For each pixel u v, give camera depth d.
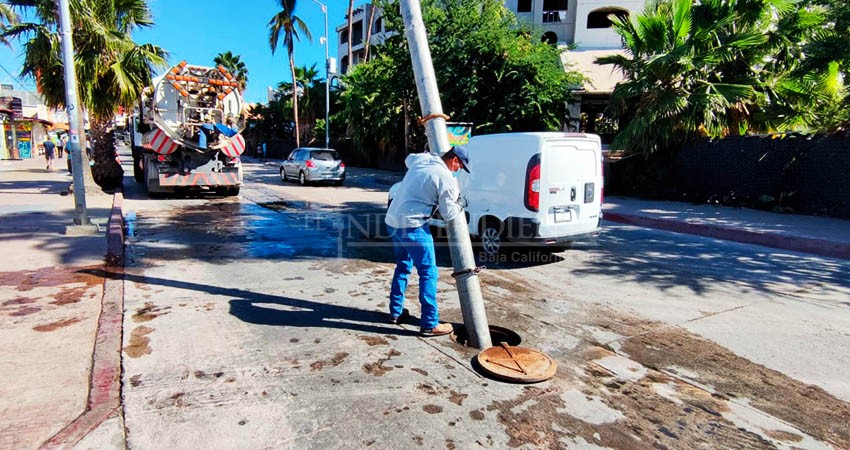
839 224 9.88
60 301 4.82
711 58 12.42
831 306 5.32
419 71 4.10
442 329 4.26
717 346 4.18
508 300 5.35
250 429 2.81
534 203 6.34
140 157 16.09
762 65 14.35
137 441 2.67
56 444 2.62
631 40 14.23
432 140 4.16
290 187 17.97
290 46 35.78
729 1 12.68
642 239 9.09
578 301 5.35
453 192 3.97
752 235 8.92
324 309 4.86
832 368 3.79
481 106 17.86
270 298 5.16
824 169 11.04
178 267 6.37
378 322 4.55
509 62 16.88
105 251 6.86
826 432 2.93
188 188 14.11
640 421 3.02
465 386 3.39
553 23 27.73
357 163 31.61
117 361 3.59
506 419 3.00
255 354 3.79
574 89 18.59
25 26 11.85
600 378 3.57
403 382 3.42
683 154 13.88
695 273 6.61
